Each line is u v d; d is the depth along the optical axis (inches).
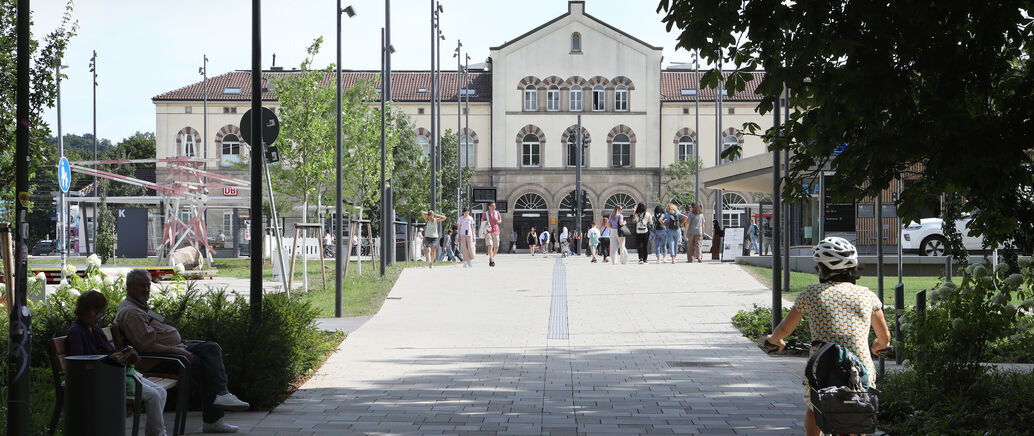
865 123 319.9
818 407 227.1
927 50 284.2
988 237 378.3
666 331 648.4
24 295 252.4
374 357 523.2
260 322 376.8
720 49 331.9
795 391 410.0
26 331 251.9
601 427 328.5
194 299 419.8
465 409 364.8
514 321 716.0
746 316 670.5
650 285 946.1
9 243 356.2
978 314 351.9
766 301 815.1
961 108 302.7
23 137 257.3
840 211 1107.9
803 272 1096.8
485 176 2613.2
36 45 480.4
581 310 778.8
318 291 924.6
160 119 2640.3
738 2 311.4
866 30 290.7
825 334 237.8
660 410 362.9
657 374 461.7
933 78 293.6
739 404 376.8
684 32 328.2
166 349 314.5
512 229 2596.0
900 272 460.8
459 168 2230.6
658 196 2596.0
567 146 2593.5
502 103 2588.6
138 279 326.0
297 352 424.8
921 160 327.0
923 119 300.4
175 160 1446.9
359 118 1486.2
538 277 1029.8
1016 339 444.5
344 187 1504.7
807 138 350.6
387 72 1485.0
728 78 348.2
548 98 2591.0
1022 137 306.2
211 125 2647.6
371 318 739.4
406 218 2114.9
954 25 280.8
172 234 1443.2
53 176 2212.1
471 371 470.9
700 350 553.3
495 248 1200.2
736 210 2559.1
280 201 1612.9
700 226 1233.4
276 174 1477.6
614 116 2588.6
